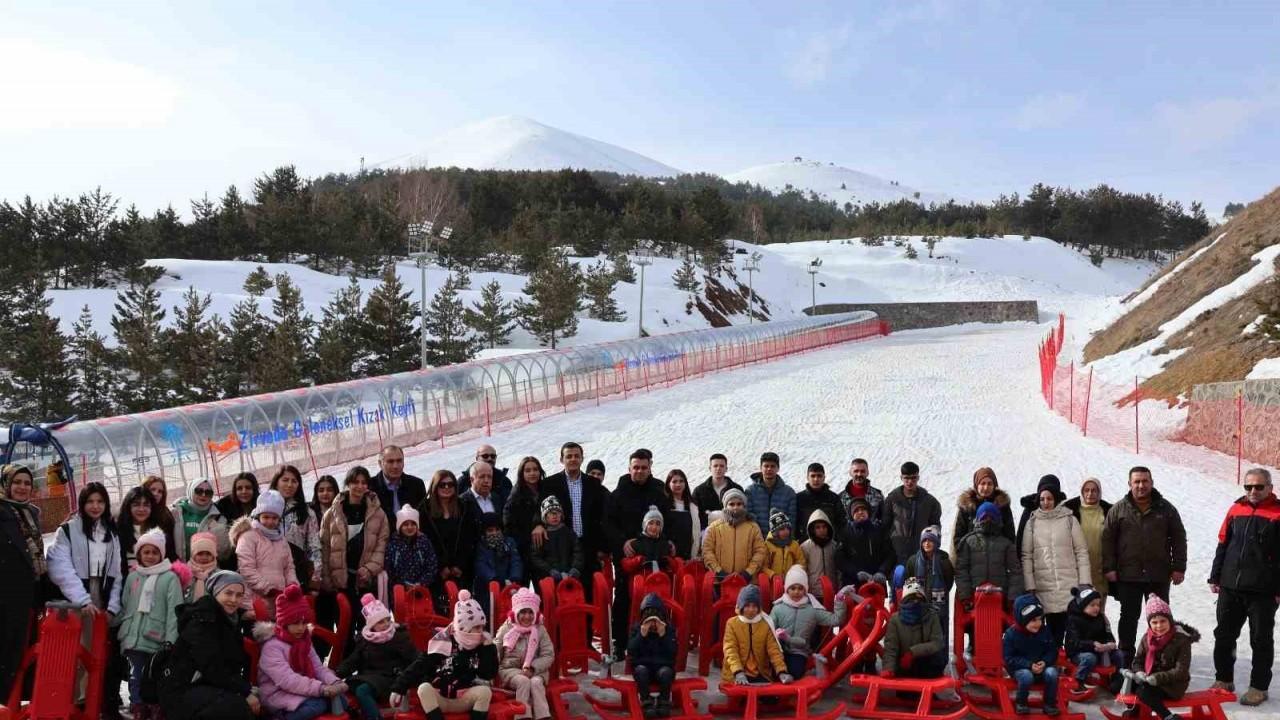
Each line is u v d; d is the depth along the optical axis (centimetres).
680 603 998
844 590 986
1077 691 917
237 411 2281
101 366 4316
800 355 6150
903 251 13125
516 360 3428
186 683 763
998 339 7344
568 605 948
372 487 1041
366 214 8125
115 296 5338
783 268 11356
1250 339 2933
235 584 779
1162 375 3309
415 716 807
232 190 7944
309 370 4738
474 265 8475
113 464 1931
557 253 7506
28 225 6244
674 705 898
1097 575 985
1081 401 3462
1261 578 880
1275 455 2178
